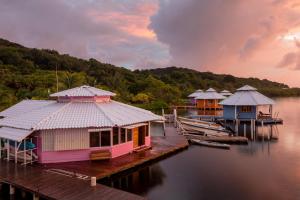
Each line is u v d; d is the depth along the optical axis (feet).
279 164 84.99
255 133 141.59
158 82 321.93
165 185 66.95
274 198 59.11
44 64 382.83
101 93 88.58
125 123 76.74
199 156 94.12
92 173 62.75
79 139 72.90
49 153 71.36
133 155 79.97
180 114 211.61
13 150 75.61
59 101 88.07
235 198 59.00
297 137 130.82
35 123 71.41
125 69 449.06
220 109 238.68
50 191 51.26
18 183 55.67
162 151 85.81
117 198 48.16
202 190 63.52
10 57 330.54
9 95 183.42
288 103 365.61
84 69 387.96
